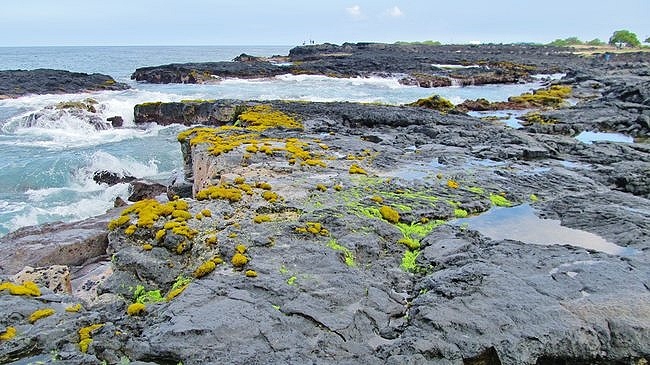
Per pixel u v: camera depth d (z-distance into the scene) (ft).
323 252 38.96
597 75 229.45
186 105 142.00
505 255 39.70
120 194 91.20
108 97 184.85
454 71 261.24
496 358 27.89
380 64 290.76
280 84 230.48
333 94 197.26
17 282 39.83
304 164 65.62
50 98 183.73
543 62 341.82
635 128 113.91
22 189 93.66
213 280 34.88
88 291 44.86
